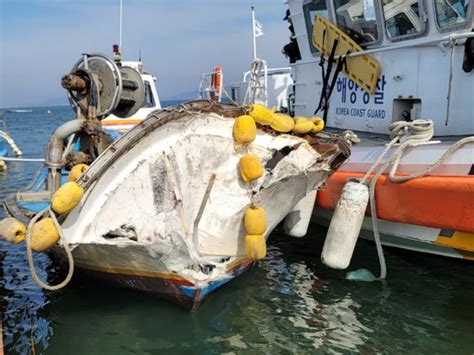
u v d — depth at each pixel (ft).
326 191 22.29
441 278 19.58
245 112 16.96
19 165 61.98
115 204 15.17
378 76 23.06
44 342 15.65
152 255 14.94
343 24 24.97
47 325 16.63
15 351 15.23
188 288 15.62
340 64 24.67
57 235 14.29
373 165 19.38
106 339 15.67
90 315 17.08
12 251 24.80
